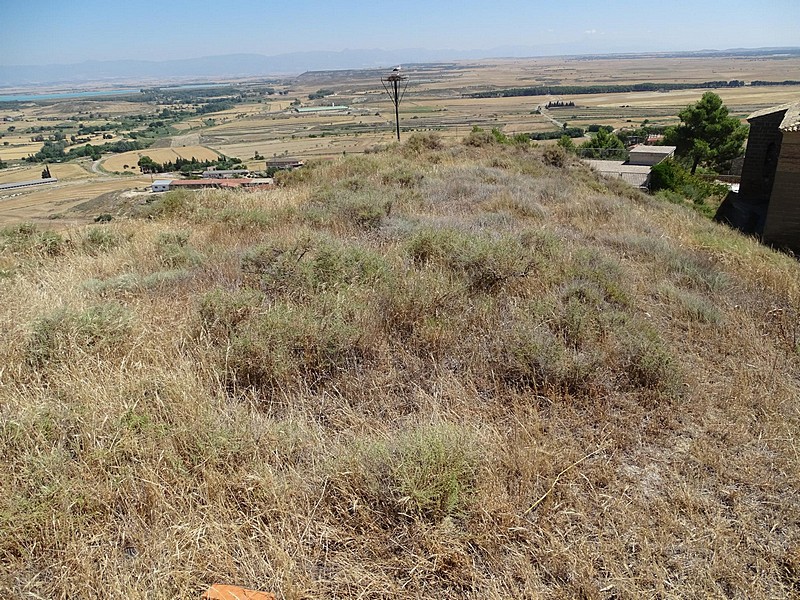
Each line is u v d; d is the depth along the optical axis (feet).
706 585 6.78
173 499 7.77
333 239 19.67
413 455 8.27
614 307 15.60
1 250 23.13
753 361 12.84
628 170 110.83
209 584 6.66
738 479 8.80
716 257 23.32
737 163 111.55
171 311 14.46
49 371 11.05
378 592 6.68
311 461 8.91
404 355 12.39
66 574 6.64
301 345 11.89
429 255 18.42
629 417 10.38
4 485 7.83
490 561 7.14
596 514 7.99
